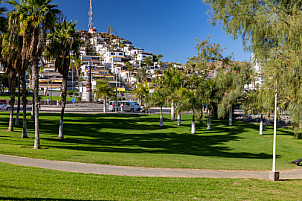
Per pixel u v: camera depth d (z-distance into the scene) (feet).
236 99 130.62
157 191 30.89
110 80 479.82
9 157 45.62
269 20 45.16
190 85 137.08
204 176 41.47
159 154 66.13
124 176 37.09
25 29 61.57
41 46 61.72
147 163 48.85
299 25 42.11
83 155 53.52
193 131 121.70
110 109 217.56
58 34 79.15
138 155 60.49
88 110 215.72
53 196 25.57
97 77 493.77
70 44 79.36
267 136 120.88
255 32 47.65
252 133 128.16
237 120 179.73
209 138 111.75
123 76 570.05
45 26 62.39
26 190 26.58
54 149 60.18
